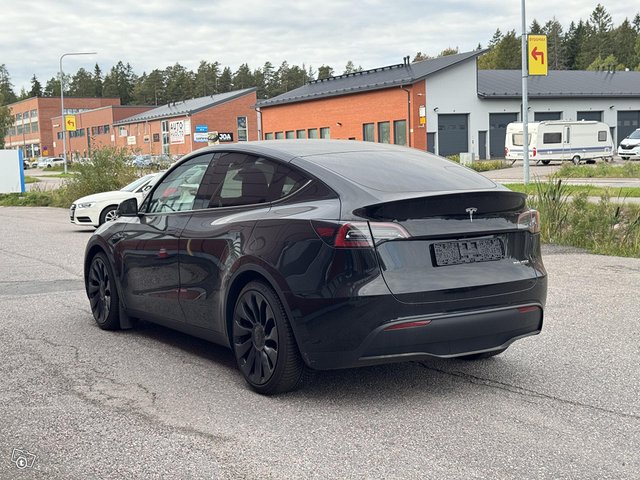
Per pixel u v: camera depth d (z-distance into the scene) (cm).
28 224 2022
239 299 491
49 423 434
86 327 693
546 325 665
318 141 559
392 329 426
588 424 422
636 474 353
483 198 455
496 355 573
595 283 862
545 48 2655
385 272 429
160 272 580
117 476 358
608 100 5869
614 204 1217
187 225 552
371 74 5866
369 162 500
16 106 14450
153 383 511
